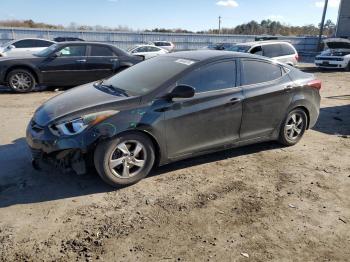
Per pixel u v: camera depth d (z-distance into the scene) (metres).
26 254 2.91
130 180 4.07
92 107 3.91
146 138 4.07
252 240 3.20
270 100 5.04
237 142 4.90
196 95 4.37
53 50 9.94
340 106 9.10
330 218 3.62
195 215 3.57
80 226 3.32
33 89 10.09
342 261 2.97
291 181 4.43
